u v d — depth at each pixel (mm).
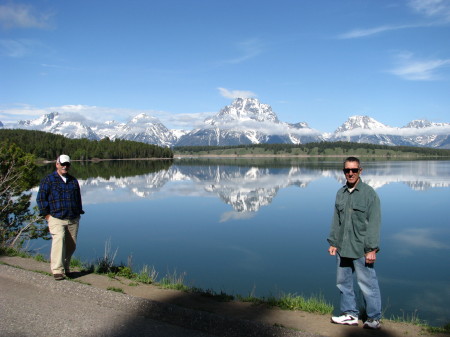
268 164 166375
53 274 8602
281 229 27000
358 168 6633
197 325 6234
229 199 45000
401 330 6484
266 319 6840
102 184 63750
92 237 24391
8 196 18406
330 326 6582
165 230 26578
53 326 6047
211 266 17922
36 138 183125
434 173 93188
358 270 6590
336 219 7023
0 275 8969
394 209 37031
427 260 19234
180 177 83438
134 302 7109
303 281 15836
